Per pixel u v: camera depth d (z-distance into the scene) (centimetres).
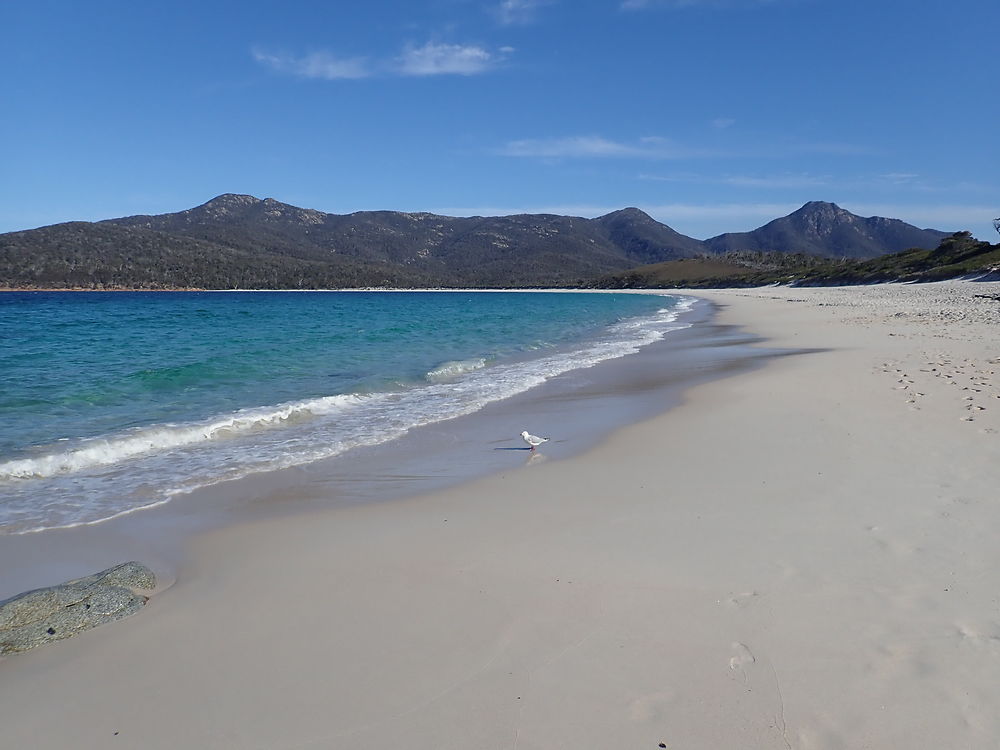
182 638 419
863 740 305
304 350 2148
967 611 409
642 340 2506
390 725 328
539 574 494
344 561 535
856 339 2084
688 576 478
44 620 429
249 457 875
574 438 952
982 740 302
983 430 813
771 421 962
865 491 635
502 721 328
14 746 321
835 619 408
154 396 1298
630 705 336
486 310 5672
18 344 2338
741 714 326
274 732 326
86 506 685
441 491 725
